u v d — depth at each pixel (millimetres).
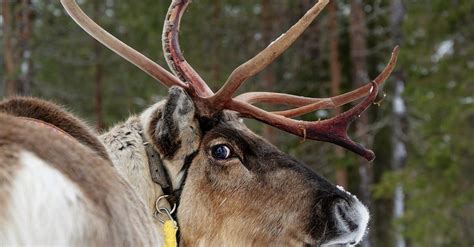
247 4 20969
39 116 3576
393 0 18484
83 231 2570
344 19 20969
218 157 4332
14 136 2684
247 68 4402
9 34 19391
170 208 4277
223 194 4312
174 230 4195
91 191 2705
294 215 4301
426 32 17172
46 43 22203
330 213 4301
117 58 22672
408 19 17234
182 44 20828
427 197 16328
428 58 16922
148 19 20875
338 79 18781
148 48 21578
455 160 16094
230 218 4309
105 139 4277
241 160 4359
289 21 20344
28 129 2781
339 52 20953
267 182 4352
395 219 16672
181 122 4230
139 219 2971
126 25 21141
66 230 2520
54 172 2611
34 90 20000
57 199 2535
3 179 2492
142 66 4516
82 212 2588
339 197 4359
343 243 4348
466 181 16594
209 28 20750
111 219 2723
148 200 4230
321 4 4395
